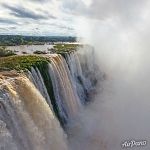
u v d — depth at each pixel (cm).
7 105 1872
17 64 2959
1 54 4056
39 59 3375
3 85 2061
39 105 2322
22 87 2233
